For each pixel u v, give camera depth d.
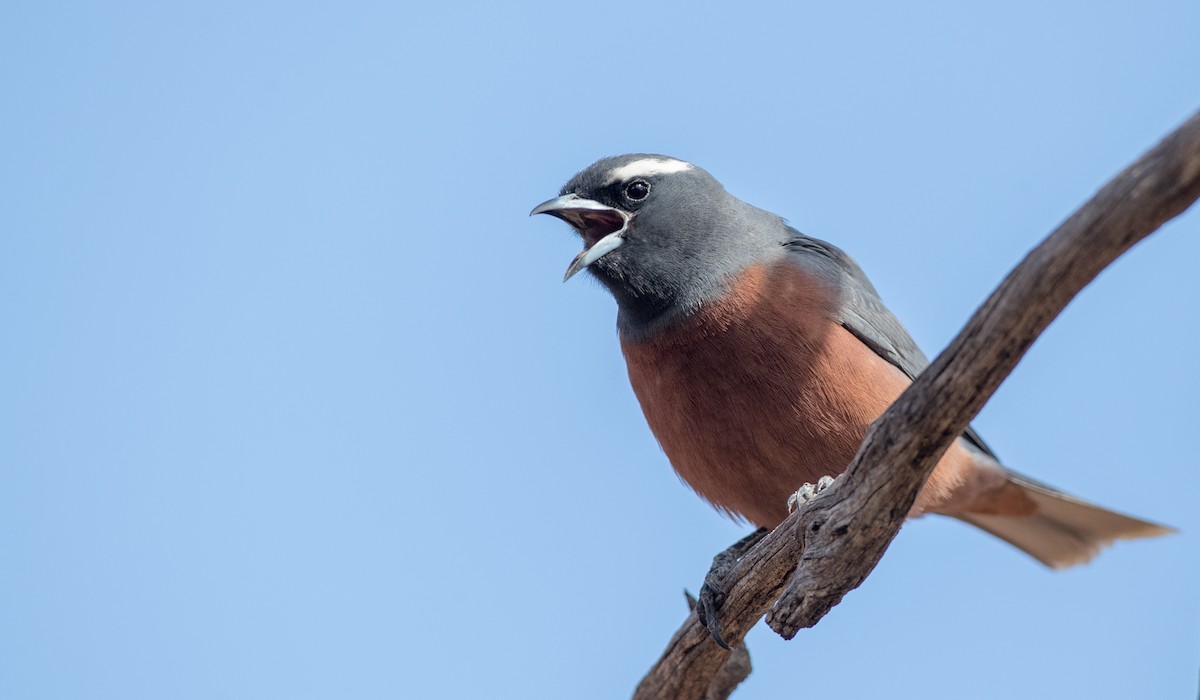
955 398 7.51
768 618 8.91
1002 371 7.33
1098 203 6.54
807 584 8.62
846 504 8.33
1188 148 6.16
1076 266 6.73
